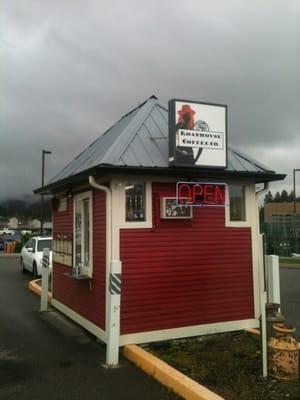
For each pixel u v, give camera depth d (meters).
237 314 8.41
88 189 8.70
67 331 9.05
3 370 6.73
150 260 7.75
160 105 9.34
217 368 6.41
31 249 19.28
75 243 9.55
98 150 9.04
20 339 8.46
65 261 10.18
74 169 9.45
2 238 47.28
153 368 6.37
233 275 8.44
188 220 8.10
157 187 7.91
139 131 8.31
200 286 8.12
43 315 10.53
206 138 7.83
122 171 7.36
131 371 6.61
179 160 7.56
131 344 7.45
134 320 7.55
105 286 7.79
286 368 5.87
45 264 11.15
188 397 5.49
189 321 7.97
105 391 5.86
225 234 8.42
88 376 6.43
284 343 5.91
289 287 16.30
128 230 7.63
